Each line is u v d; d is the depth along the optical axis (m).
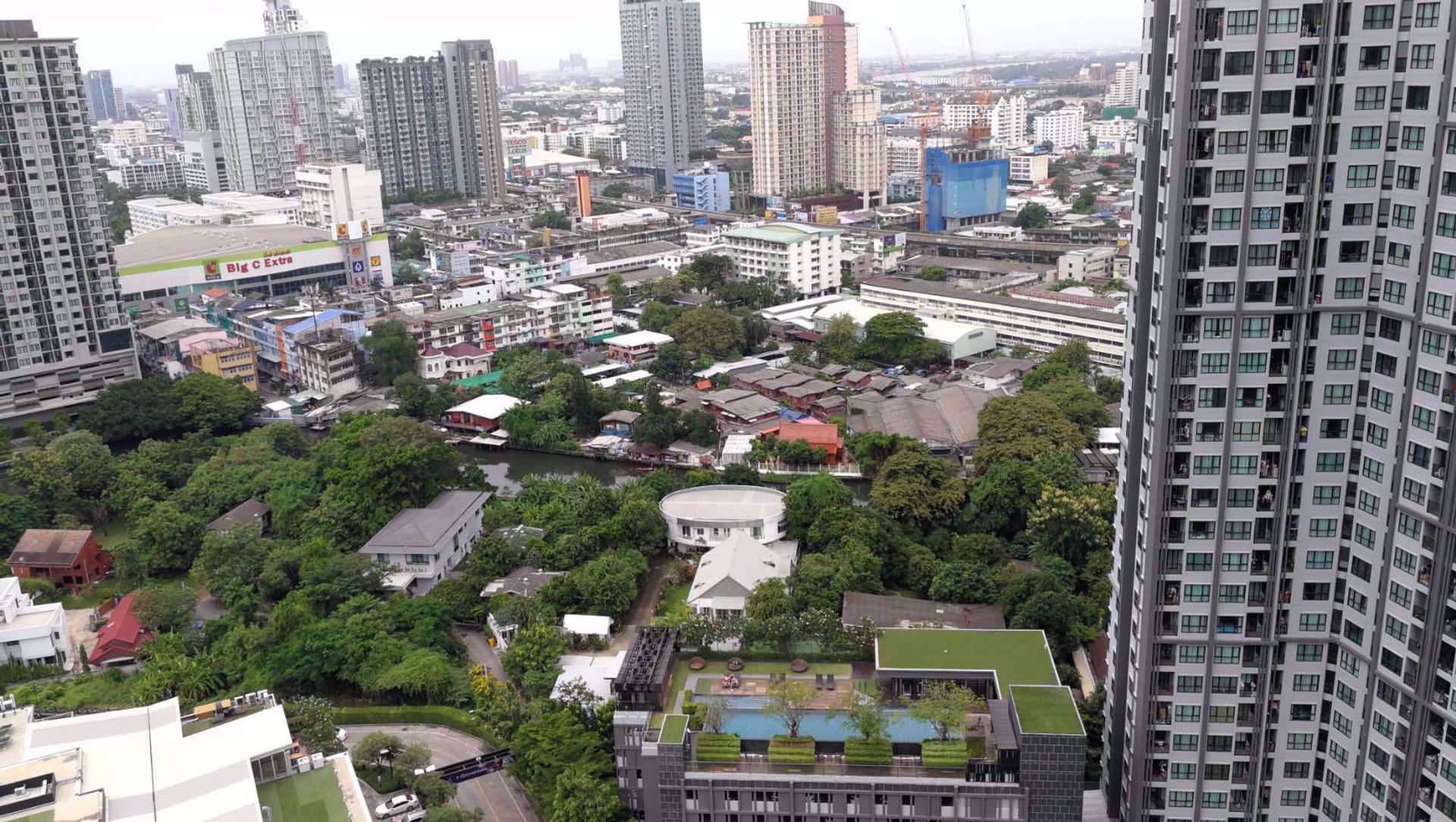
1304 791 137.12
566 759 149.62
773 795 138.00
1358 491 125.38
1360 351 122.44
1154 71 123.50
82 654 198.25
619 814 140.88
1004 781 134.38
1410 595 119.56
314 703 166.75
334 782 141.75
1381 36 113.75
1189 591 131.12
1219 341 123.56
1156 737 136.88
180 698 176.50
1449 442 112.88
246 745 142.38
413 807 150.00
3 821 124.88
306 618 195.00
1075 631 181.12
